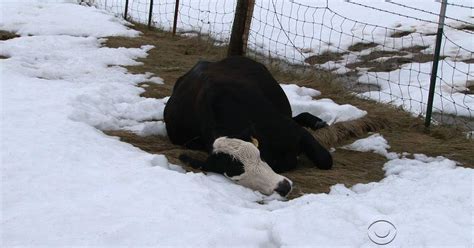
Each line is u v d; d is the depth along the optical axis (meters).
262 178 6.52
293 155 7.05
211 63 7.74
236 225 5.95
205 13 13.84
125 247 5.74
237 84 7.16
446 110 8.83
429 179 6.70
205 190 6.29
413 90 9.45
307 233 5.90
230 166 6.59
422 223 6.02
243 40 10.00
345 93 8.97
